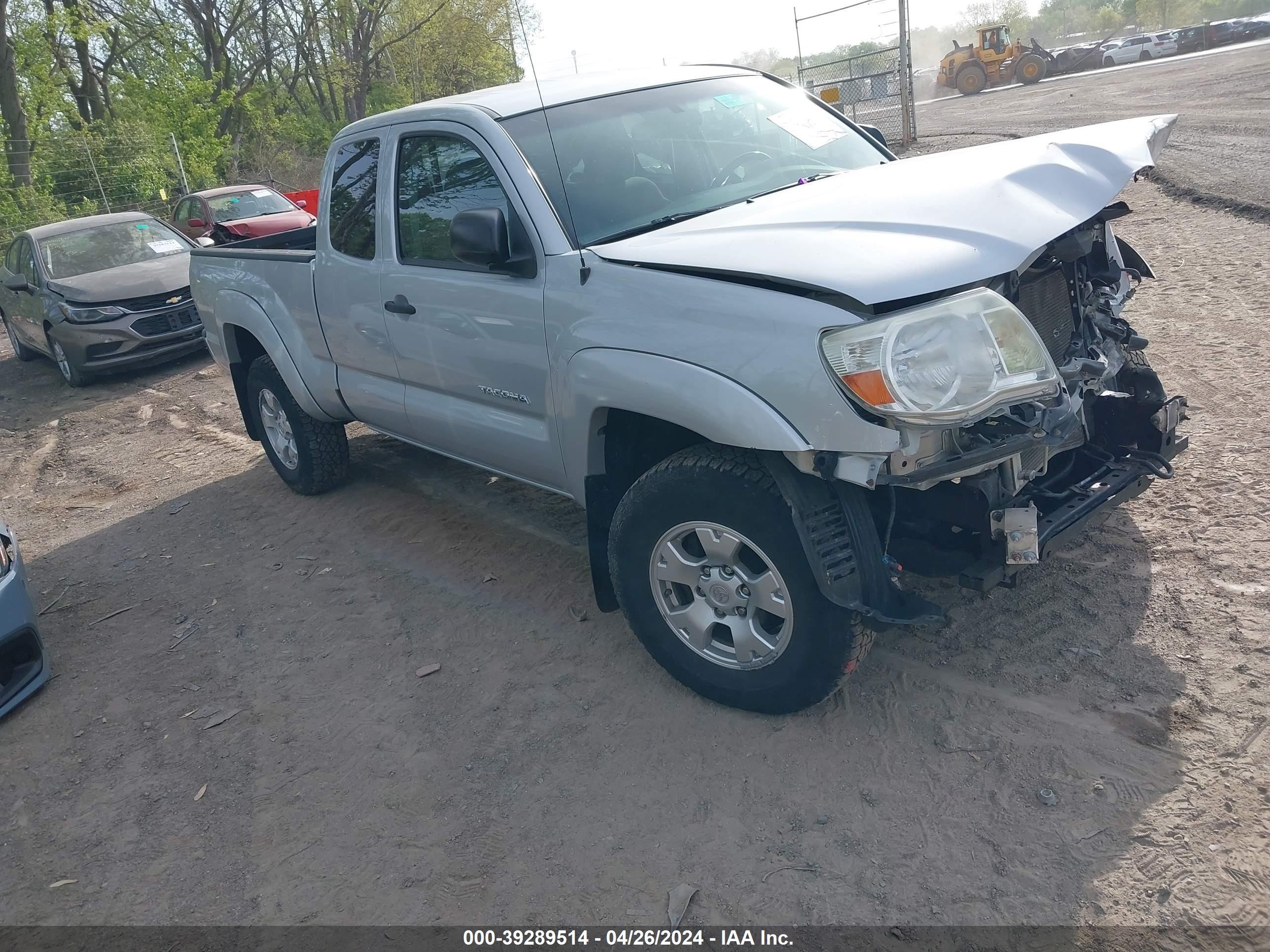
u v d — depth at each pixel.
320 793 3.32
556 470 3.77
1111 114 18.02
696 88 4.30
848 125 4.57
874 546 2.90
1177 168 11.58
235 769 3.52
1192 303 6.80
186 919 2.86
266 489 6.39
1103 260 3.77
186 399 9.21
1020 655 3.43
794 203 3.38
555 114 3.88
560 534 5.03
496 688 3.76
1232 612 3.45
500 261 3.45
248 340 6.03
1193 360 5.73
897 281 2.63
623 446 3.51
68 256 10.85
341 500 5.91
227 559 5.36
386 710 3.73
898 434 2.62
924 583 3.93
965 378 2.63
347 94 40.00
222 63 36.53
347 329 4.72
